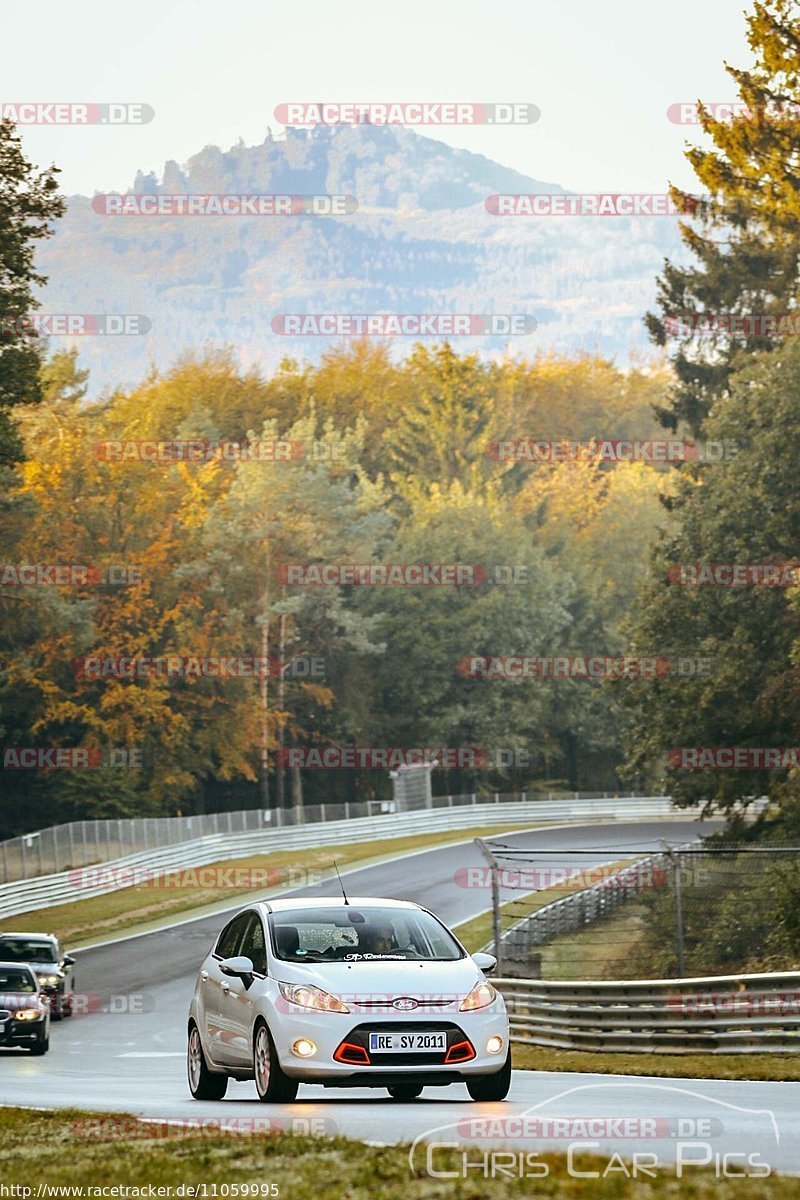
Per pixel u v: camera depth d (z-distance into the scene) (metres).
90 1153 13.03
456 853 87.12
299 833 91.19
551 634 132.25
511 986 36.06
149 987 51.22
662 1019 29.58
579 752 144.00
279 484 118.50
